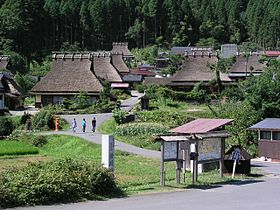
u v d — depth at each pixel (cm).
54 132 5125
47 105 7150
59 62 7681
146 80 10094
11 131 4988
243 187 2503
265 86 4972
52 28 15325
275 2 18612
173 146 2492
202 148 2681
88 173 2086
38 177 1912
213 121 3059
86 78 7412
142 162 3422
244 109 4906
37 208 1784
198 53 8425
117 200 2002
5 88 7200
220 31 18212
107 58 9569
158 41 17238
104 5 16812
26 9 14088
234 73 9738
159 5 17850
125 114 5488
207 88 7781
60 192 1917
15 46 13150
